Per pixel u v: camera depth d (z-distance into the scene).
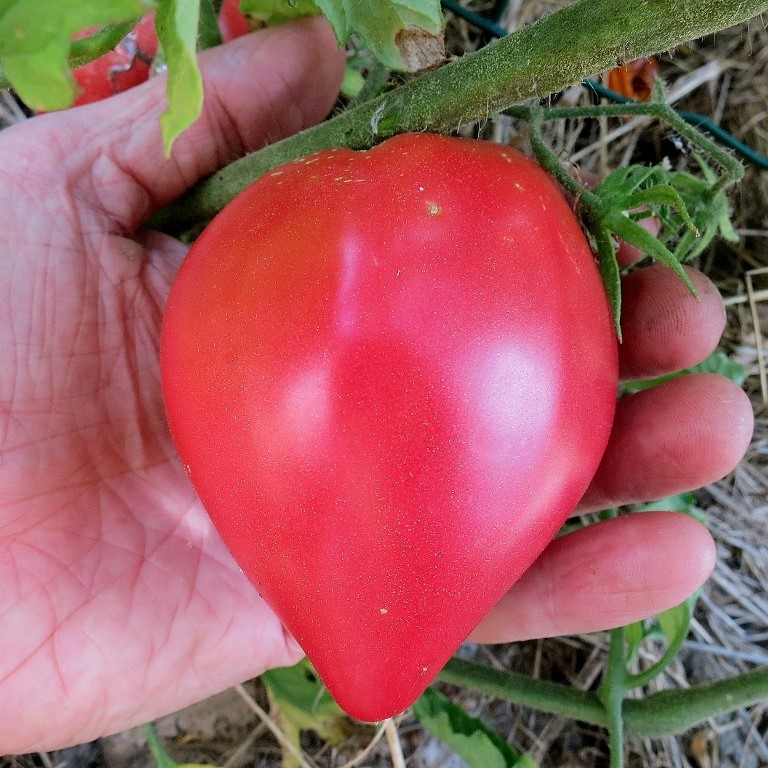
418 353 0.07
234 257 0.08
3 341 0.12
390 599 0.08
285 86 0.13
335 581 0.08
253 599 0.14
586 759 0.22
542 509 0.08
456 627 0.08
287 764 0.20
